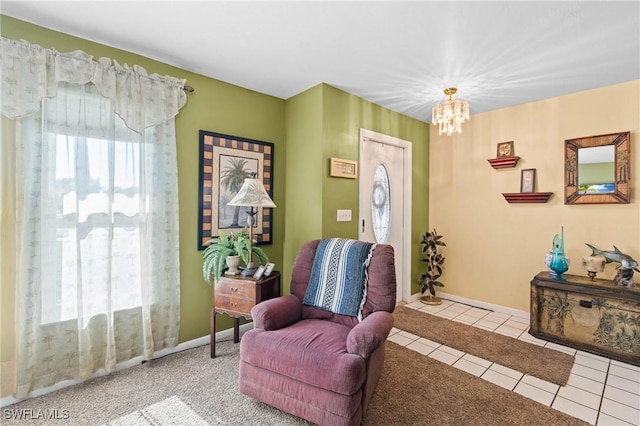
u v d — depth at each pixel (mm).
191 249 2553
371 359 1626
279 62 2402
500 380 2090
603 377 2135
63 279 1946
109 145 2096
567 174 2969
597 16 1782
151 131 2307
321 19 1854
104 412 1736
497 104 3291
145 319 2227
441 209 3971
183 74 2500
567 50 2166
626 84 2684
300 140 3014
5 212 1779
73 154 1975
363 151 3176
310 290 2186
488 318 3264
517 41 2062
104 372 2117
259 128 2986
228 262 2371
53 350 1918
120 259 2182
